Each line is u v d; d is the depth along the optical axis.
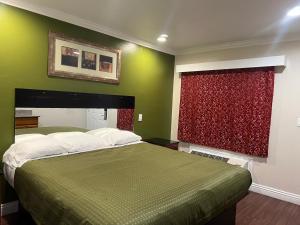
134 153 2.78
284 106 3.30
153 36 3.54
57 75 2.88
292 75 3.22
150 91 4.12
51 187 1.73
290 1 2.23
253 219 2.75
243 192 2.23
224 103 3.81
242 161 3.61
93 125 3.32
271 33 3.17
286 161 3.30
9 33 2.50
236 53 3.74
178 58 4.47
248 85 3.55
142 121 4.04
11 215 2.62
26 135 2.69
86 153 2.66
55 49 2.84
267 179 3.47
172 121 4.60
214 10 2.52
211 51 4.02
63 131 3.01
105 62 3.36
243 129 3.62
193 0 2.31
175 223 1.47
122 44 3.58
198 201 1.69
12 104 2.58
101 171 2.09
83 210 1.41
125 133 3.37
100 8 2.62
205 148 4.14
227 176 2.15
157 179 1.95
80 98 3.16
